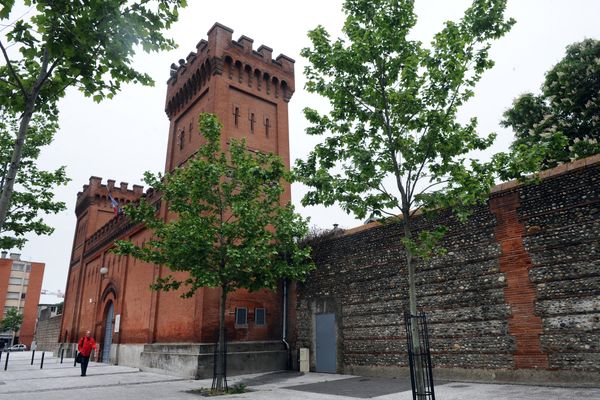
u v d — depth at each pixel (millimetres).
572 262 11945
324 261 19828
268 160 15633
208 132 15578
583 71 19266
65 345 39031
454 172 8500
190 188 15148
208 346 18547
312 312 19938
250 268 14227
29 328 81938
